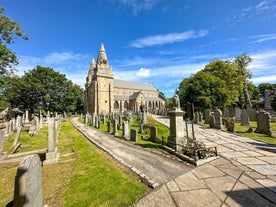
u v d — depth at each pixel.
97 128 18.73
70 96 47.69
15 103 39.28
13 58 18.67
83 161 6.77
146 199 3.79
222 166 5.68
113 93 56.59
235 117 20.00
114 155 7.45
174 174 5.18
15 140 10.31
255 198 3.68
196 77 25.88
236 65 30.00
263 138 9.86
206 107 23.84
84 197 3.96
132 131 10.92
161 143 9.63
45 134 15.05
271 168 5.37
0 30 17.27
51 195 4.12
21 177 2.61
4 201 3.96
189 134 11.98
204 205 3.50
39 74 42.78
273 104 27.55
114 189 4.28
